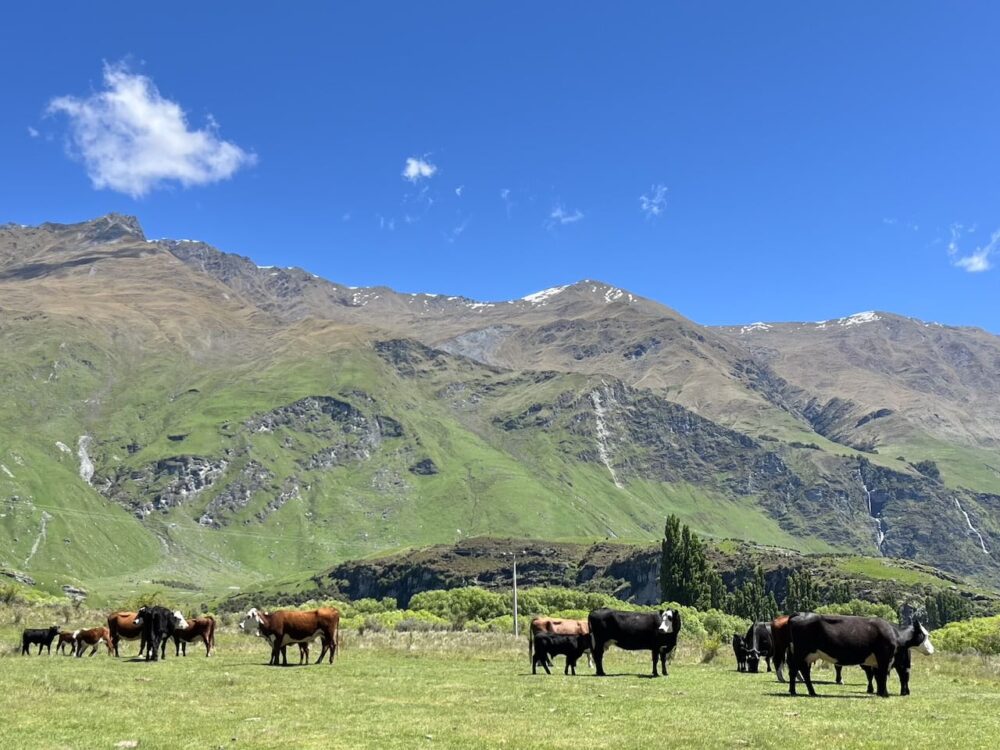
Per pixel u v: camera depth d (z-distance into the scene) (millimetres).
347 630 64375
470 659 42062
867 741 18797
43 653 40719
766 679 32781
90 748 17703
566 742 18547
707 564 154250
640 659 43969
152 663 36062
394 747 18000
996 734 19938
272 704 23953
